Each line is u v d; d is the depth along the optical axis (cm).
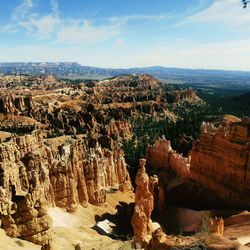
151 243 4562
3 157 6994
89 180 9400
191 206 8862
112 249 5509
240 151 8181
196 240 4106
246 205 7694
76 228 7719
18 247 4959
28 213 5388
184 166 10419
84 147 10738
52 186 8362
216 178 8819
